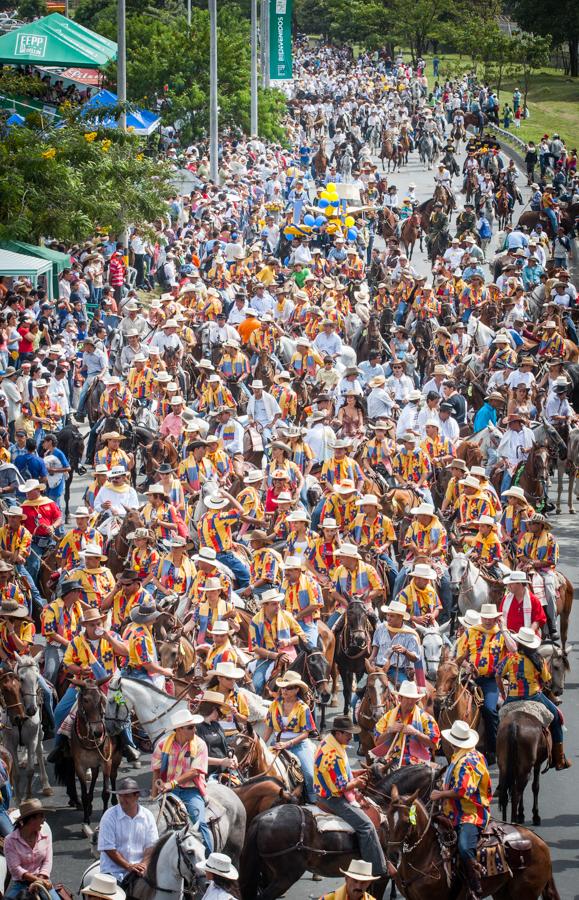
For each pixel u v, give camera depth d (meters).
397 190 108.88
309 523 37.22
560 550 47.03
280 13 131.75
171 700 29.52
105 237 78.56
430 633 31.61
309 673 29.84
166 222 83.06
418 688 28.89
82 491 52.62
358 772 25.56
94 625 30.00
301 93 160.88
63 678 31.66
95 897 21.38
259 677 31.09
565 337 66.69
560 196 106.62
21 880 23.30
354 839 24.34
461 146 134.12
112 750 28.84
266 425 51.16
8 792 27.66
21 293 62.41
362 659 31.86
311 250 87.19
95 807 30.34
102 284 73.56
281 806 24.50
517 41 168.88
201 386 55.22
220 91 117.69
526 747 27.25
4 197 67.62
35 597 37.16
